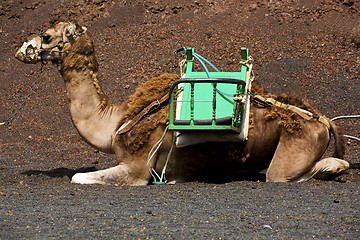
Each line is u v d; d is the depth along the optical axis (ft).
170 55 216.95
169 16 245.04
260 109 94.58
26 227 62.44
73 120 99.40
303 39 221.87
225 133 89.66
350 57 206.39
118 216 68.08
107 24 245.24
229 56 211.82
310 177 93.86
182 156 94.94
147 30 236.84
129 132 95.45
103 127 99.04
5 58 237.25
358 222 64.85
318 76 195.42
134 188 89.61
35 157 141.18
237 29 231.71
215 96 85.30
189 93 91.86
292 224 64.03
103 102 99.96
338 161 92.99
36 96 206.18
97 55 222.28
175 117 92.22
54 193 84.58
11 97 207.10
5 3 268.62
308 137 92.63
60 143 161.89
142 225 63.67
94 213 69.77
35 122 185.88
